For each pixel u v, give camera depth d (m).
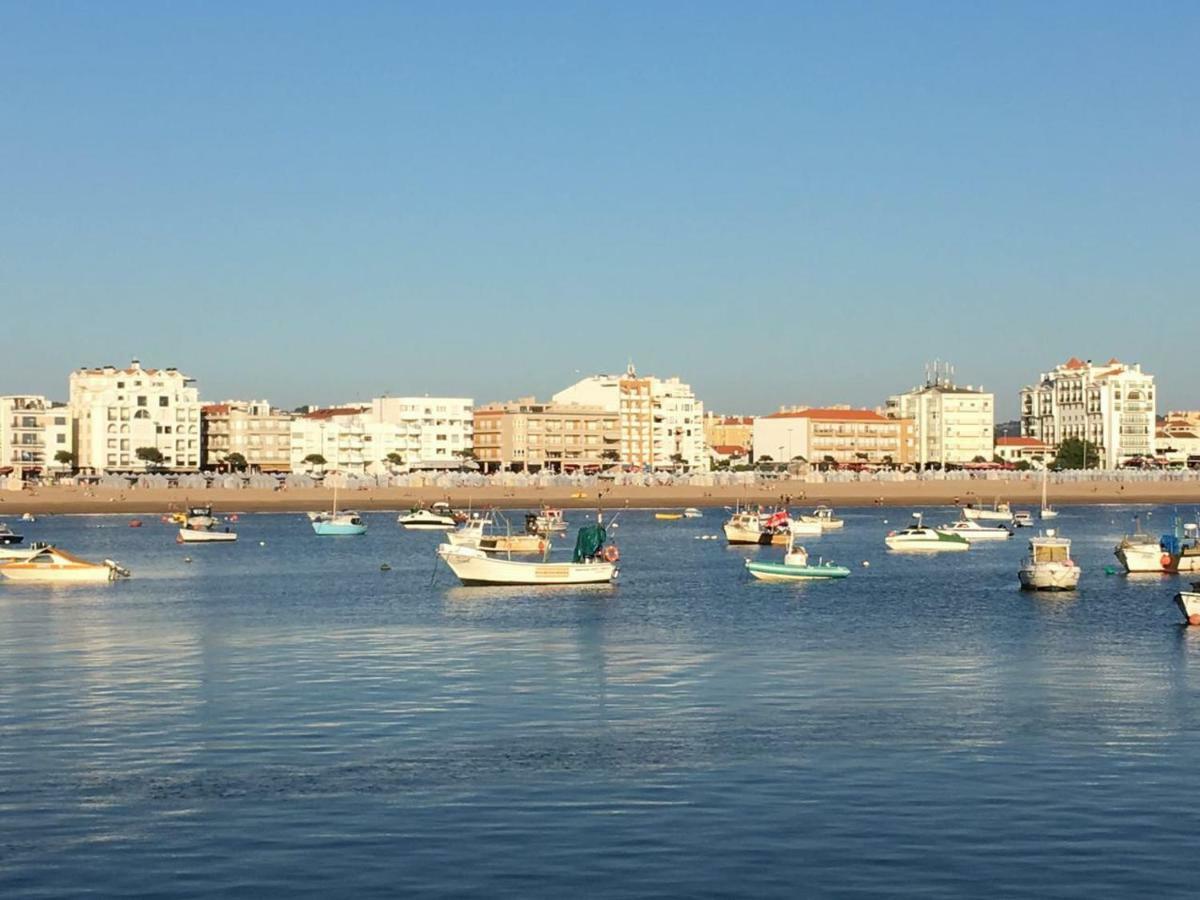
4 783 48.03
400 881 38.22
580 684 66.44
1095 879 38.22
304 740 54.19
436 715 58.84
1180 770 49.19
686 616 95.88
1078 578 120.25
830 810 44.41
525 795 46.25
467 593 113.50
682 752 52.00
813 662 73.50
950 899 36.88
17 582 124.75
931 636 84.56
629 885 37.88
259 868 39.34
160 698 62.81
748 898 37.00
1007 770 49.22
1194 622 89.19
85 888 37.91
